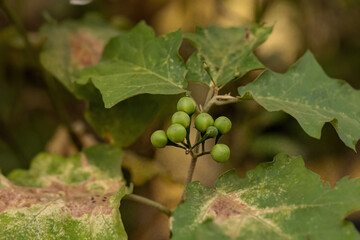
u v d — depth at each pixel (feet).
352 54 3.18
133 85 1.93
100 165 2.08
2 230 1.85
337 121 1.82
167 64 1.98
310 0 3.17
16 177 2.05
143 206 2.71
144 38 2.04
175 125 1.80
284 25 3.18
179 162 2.85
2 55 2.81
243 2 3.16
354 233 1.66
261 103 1.86
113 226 1.82
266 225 1.71
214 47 2.11
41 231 1.85
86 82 2.01
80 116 2.94
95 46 2.33
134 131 2.17
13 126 2.99
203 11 3.15
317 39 3.18
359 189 1.72
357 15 3.18
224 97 1.91
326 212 1.70
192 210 1.75
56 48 2.29
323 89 1.96
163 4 3.18
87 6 3.31
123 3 3.26
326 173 2.95
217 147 1.81
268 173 1.82
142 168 2.45
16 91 2.93
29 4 3.37
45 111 3.18
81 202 1.90
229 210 1.75
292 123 2.80
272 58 3.09
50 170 2.08
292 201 1.75
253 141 2.76
